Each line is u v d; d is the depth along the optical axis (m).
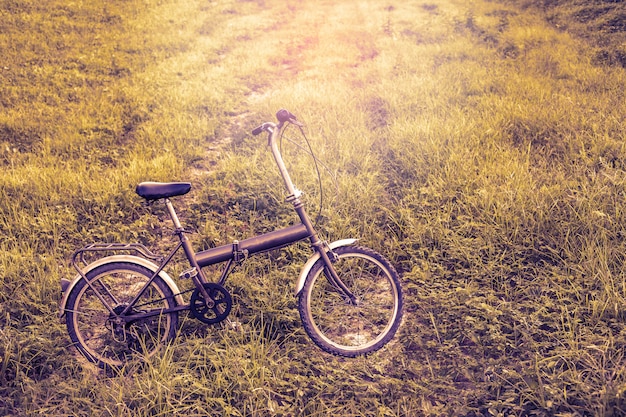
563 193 5.52
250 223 5.73
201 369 3.73
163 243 5.66
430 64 12.02
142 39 15.95
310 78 11.79
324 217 5.67
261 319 4.20
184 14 20.00
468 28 15.80
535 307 4.10
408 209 5.64
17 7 18.30
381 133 7.97
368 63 12.62
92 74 12.42
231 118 9.87
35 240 5.46
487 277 4.58
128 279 4.48
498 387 3.42
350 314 4.34
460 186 5.98
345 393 3.55
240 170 7.00
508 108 8.28
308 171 6.66
